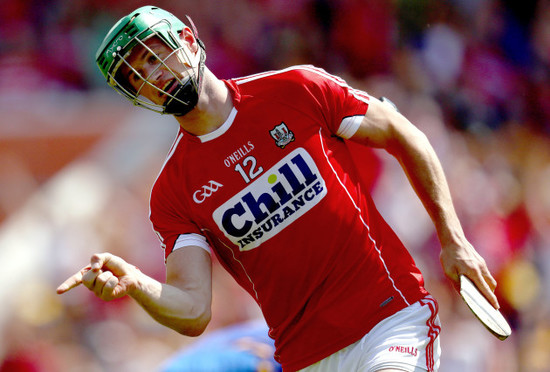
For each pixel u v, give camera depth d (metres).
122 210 30.91
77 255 28.48
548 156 47.25
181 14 40.84
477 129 44.59
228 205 11.48
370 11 43.66
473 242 35.47
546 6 51.25
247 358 16.98
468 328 29.44
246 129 11.43
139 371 26.66
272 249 11.53
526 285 35.69
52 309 27.14
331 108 11.62
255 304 26.33
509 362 32.56
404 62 43.72
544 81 50.25
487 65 47.56
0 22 39.31
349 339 11.62
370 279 11.62
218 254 12.05
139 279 10.66
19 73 37.97
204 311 11.36
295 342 11.98
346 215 11.53
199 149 11.48
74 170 32.88
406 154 11.91
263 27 41.53
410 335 11.51
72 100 37.12
